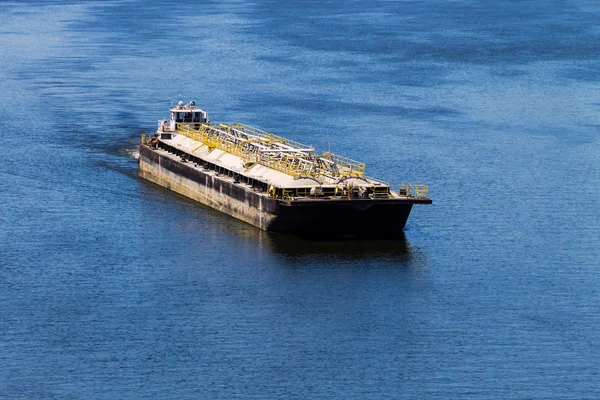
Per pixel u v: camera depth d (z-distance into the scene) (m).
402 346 195.75
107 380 182.75
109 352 192.62
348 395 179.12
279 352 193.25
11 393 178.50
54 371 185.75
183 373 185.38
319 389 180.75
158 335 199.12
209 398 177.62
